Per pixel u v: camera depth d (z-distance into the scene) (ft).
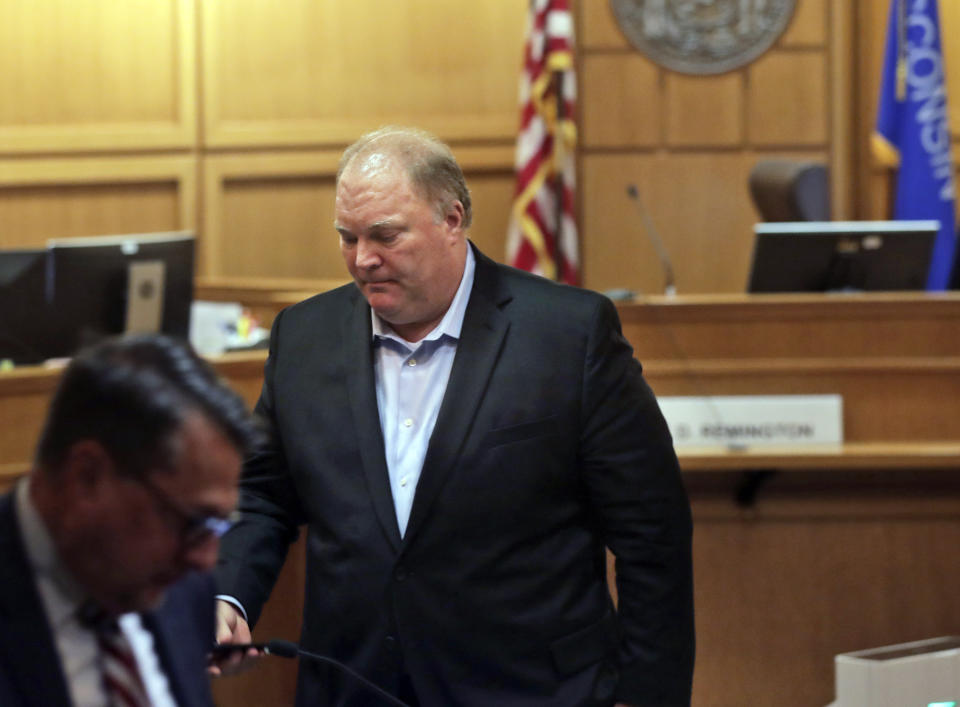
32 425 16.51
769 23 38.14
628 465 11.84
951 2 40.57
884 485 20.57
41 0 39.78
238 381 18.90
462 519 11.62
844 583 20.58
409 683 11.73
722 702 20.58
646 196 38.63
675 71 38.37
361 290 11.82
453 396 11.84
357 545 11.78
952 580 20.54
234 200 39.96
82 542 6.59
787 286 23.85
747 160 38.47
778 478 20.59
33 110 40.04
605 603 12.19
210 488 6.58
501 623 11.63
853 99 38.70
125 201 40.11
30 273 23.03
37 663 6.72
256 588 11.98
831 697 20.53
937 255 35.81
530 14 36.04
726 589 20.59
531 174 35.83
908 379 20.75
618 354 12.12
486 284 12.36
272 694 19.15
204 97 39.75
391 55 39.32
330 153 39.50
